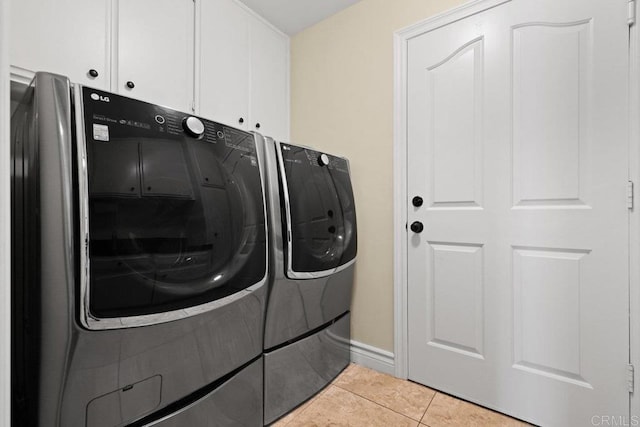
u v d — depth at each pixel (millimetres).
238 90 1714
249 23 1791
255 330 1141
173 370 870
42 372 670
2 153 498
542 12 1212
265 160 1224
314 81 1957
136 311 755
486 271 1344
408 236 1572
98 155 719
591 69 1120
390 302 1629
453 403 1374
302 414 1299
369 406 1354
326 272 1410
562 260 1178
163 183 841
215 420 1002
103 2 1181
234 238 1028
